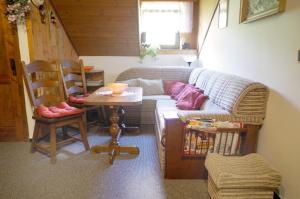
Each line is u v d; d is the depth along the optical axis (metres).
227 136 2.01
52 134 2.39
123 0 3.29
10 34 2.71
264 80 2.02
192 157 2.05
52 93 3.22
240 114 1.99
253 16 2.16
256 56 2.16
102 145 2.69
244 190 1.60
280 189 1.77
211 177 1.74
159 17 4.58
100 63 4.52
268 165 1.70
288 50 1.69
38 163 2.39
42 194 1.89
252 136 2.02
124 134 3.23
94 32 3.93
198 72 3.61
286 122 1.71
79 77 3.41
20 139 2.97
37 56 2.94
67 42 4.02
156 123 3.08
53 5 3.40
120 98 2.25
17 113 2.91
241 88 2.02
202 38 4.17
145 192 1.91
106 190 1.94
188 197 1.86
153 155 2.58
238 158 1.80
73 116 2.53
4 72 2.81
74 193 1.90
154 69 4.19
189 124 1.97
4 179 2.10
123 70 4.55
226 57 2.93
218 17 3.25
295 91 1.62
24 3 2.61
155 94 3.92
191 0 4.42
